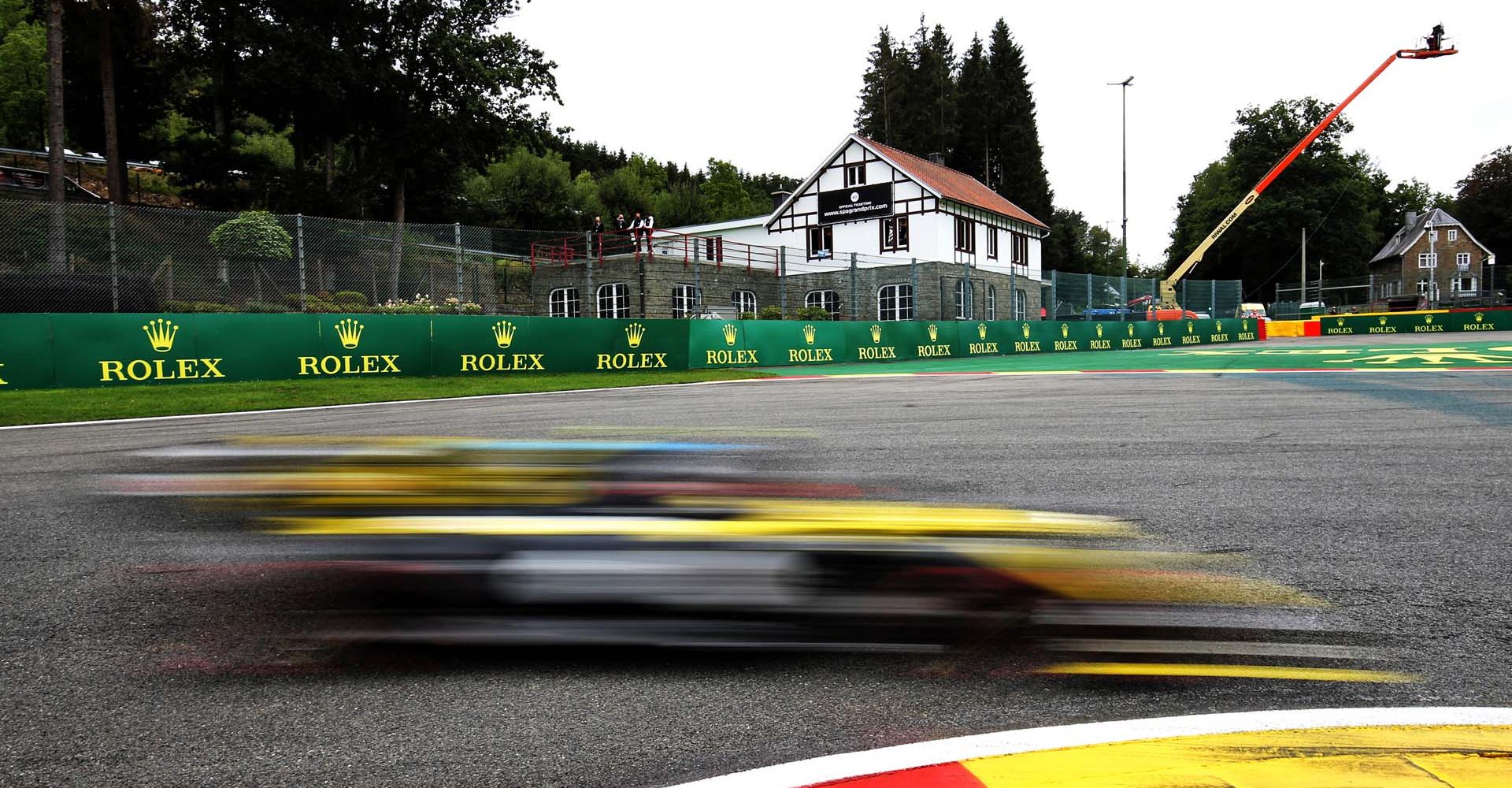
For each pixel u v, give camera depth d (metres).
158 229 17.73
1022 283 40.50
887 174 34.69
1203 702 2.28
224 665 2.61
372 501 4.39
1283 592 3.15
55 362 13.05
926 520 4.11
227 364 14.38
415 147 35.19
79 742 2.15
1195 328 32.59
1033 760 1.97
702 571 3.35
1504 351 18.98
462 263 22.00
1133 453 6.31
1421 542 3.77
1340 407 9.09
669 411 10.05
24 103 40.88
